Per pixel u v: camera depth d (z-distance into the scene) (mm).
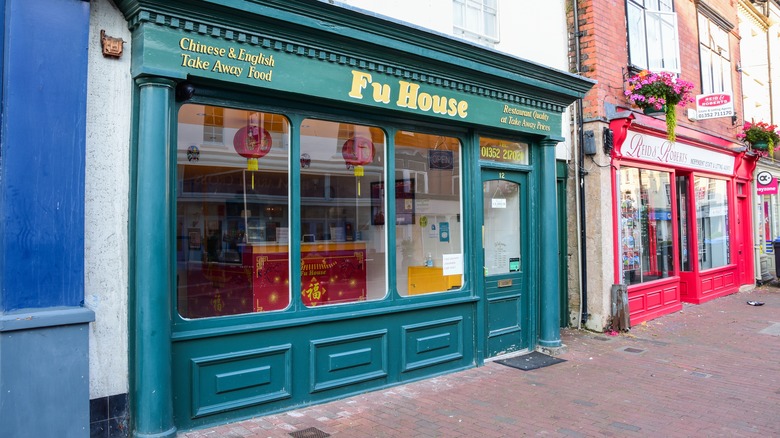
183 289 4203
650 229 9578
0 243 3363
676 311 10016
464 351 6145
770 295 12484
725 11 13172
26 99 3402
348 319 5051
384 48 4996
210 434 4082
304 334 4770
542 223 7082
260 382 4477
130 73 3920
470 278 6246
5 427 3268
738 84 13664
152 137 3854
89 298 3715
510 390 5422
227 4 3961
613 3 8750
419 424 4473
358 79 4957
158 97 3883
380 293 5500
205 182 4359
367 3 5375
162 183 3893
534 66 6387
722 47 13039
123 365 3854
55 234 3500
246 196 4605
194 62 3986
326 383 4910
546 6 8039
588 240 8297
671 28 10344
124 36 3904
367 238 5438
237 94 4441
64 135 3539
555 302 7031
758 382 5770
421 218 5910
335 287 5176
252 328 4406
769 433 4367
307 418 4516
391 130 5570
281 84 4445
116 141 3854
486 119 6199
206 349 4207
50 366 3428
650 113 8969
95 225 3752
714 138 11836
